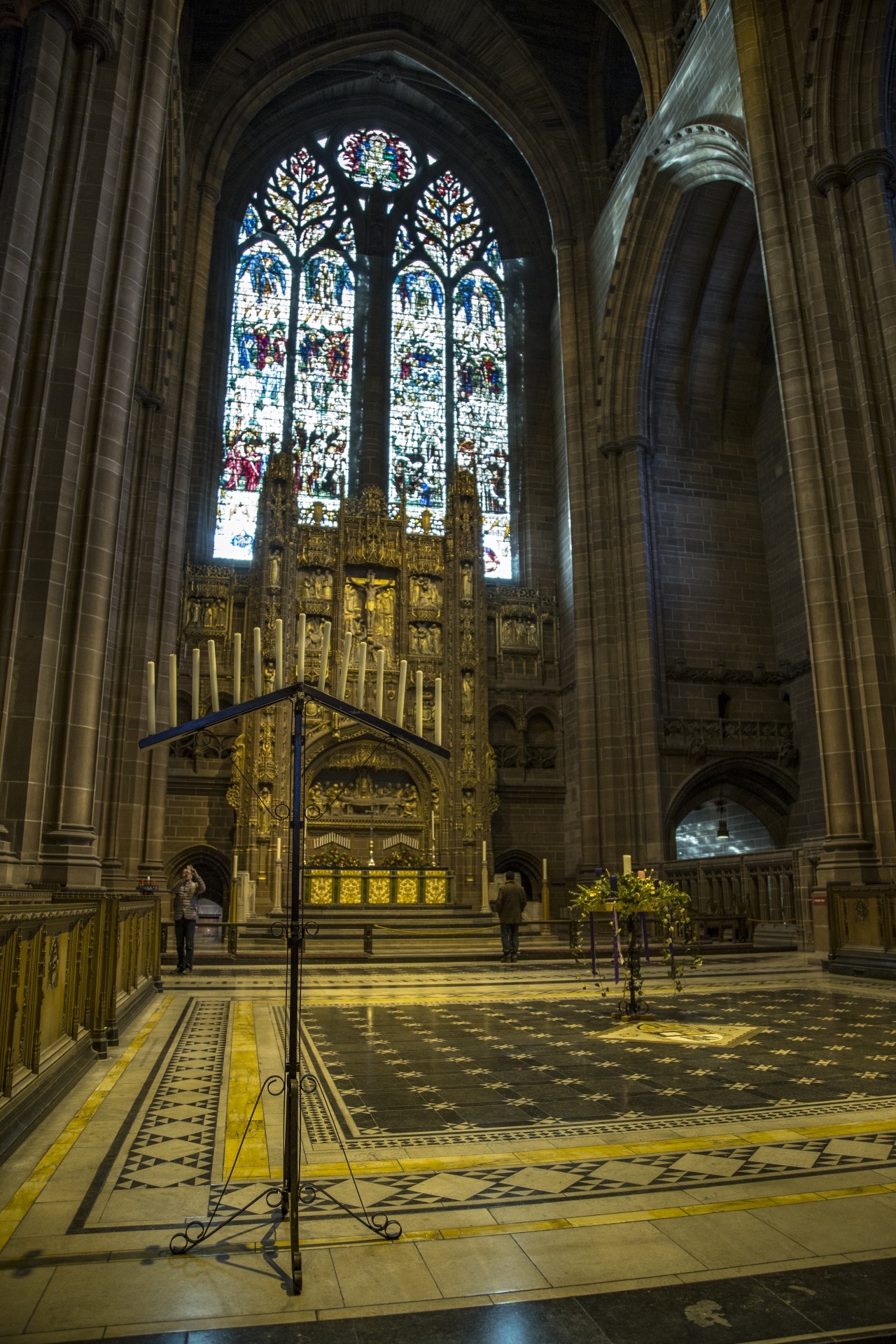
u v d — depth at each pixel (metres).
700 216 27.19
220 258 32.09
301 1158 4.94
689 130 23.00
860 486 16.64
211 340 31.16
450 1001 11.62
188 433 26.66
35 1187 4.47
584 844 26.38
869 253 17.19
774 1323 3.14
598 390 28.86
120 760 22.48
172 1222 4.04
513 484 33.19
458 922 23.39
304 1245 3.78
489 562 32.25
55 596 11.88
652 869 24.94
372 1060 7.63
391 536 29.38
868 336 17.08
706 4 24.20
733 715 27.86
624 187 27.78
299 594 28.06
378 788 27.20
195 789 27.16
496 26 30.00
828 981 13.62
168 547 25.41
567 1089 6.52
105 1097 6.33
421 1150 5.07
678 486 29.34
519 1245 3.78
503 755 29.56
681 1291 3.38
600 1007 10.96
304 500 31.14
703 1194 4.35
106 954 8.18
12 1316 3.17
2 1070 5.09
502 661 30.34
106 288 14.08
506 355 34.66
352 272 34.12
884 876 15.37
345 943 21.08
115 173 13.70
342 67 33.44
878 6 17.58
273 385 32.16
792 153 18.48
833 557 16.75
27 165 12.43
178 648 27.58
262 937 20.28
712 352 30.02
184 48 28.17
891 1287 3.39
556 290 32.59
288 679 26.47
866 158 17.36
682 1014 10.27
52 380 12.39
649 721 26.41
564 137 31.05
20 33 13.12
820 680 16.59
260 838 24.84
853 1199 4.26
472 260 35.41
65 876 11.71
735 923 19.48
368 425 32.09
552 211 30.91
